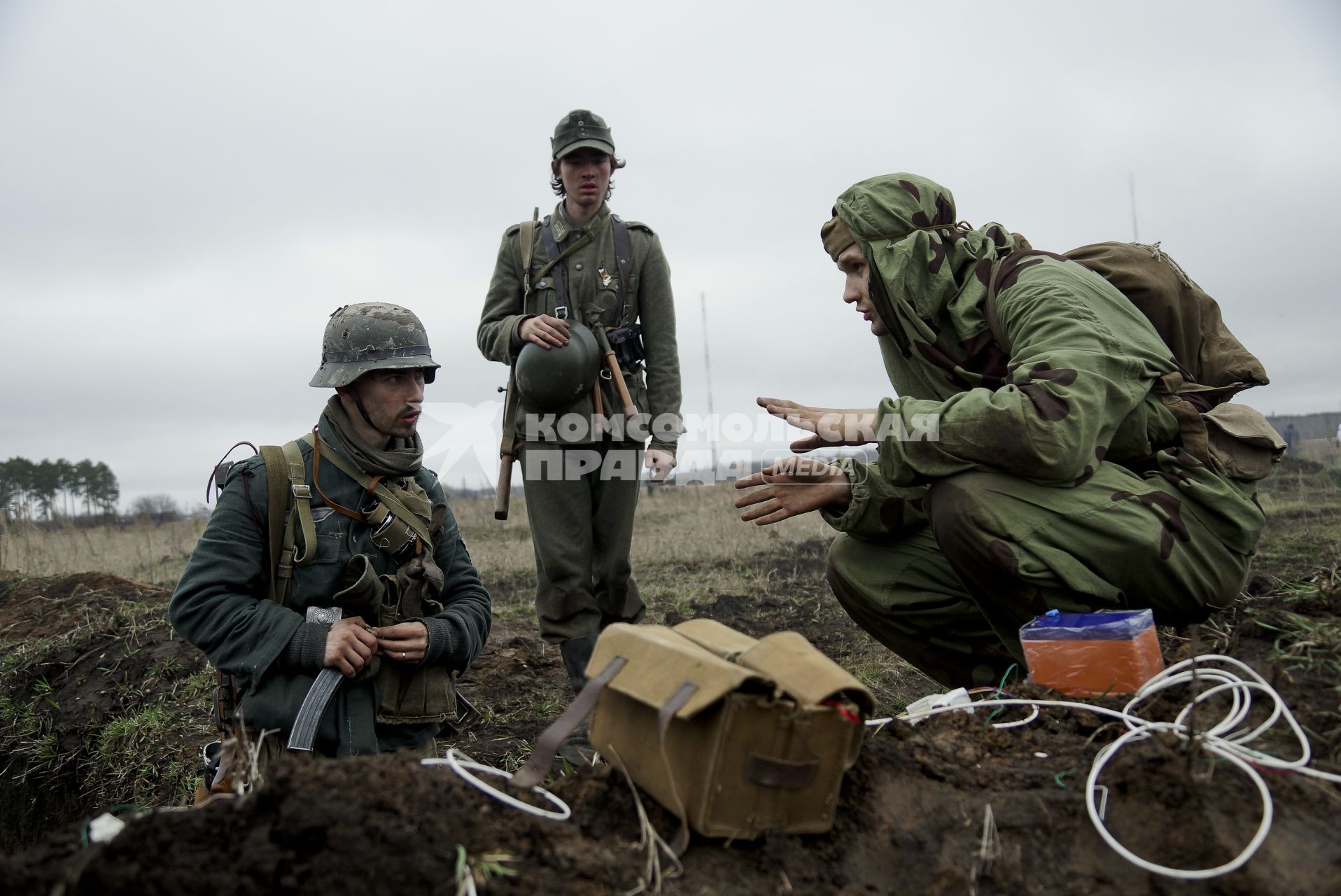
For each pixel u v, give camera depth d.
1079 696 2.46
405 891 1.56
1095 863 1.82
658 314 3.88
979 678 3.28
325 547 2.89
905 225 3.13
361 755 2.77
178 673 5.20
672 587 7.07
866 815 1.96
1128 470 2.86
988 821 1.85
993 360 3.01
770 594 6.68
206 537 2.84
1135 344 2.83
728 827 1.82
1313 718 2.10
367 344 2.97
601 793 1.99
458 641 2.99
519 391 3.67
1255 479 2.86
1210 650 2.60
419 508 3.02
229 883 1.56
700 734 1.82
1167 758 1.93
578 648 3.61
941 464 2.79
